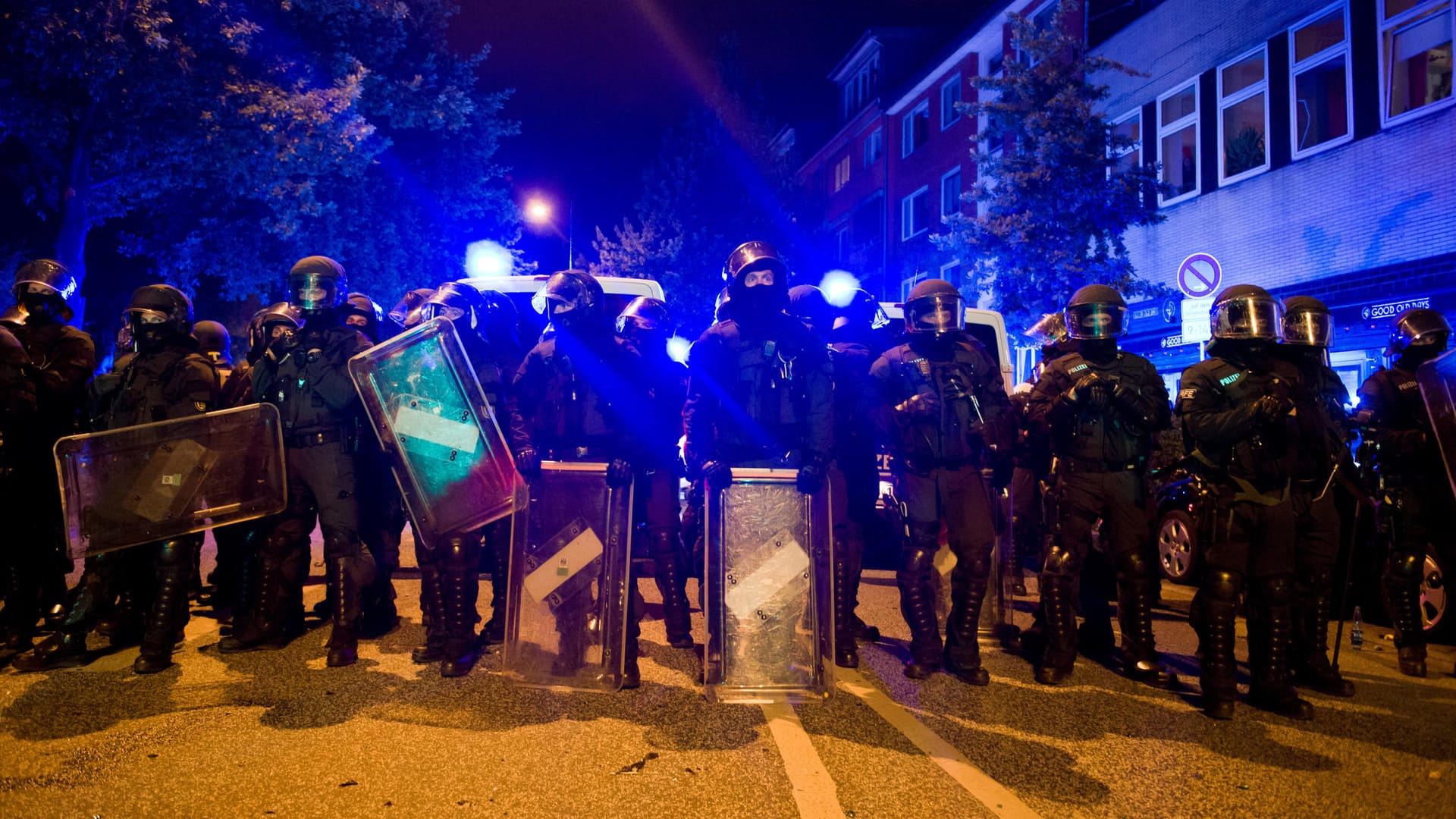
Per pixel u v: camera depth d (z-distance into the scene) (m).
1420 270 11.55
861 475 5.41
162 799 3.16
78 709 4.12
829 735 3.95
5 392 4.84
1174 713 4.32
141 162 16.23
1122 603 4.96
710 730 3.99
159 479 4.64
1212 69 15.16
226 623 5.91
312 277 4.91
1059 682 4.82
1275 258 13.89
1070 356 4.98
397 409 4.68
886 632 6.03
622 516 4.52
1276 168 13.86
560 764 3.55
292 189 16.27
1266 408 4.14
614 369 4.84
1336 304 12.77
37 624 5.76
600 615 4.48
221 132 15.31
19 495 4.97
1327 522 4.61
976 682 4.77
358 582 4.99
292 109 15.62
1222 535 4.29
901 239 29.11
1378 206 12.20
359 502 4.99
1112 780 3.46
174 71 14.57
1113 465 4.80
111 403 4.96
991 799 3.26
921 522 4.89
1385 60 12.14
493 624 5.52
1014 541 6.84
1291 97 13.62
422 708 4.22
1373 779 3.51
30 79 14.45
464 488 4.65
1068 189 14.51
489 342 6.17
